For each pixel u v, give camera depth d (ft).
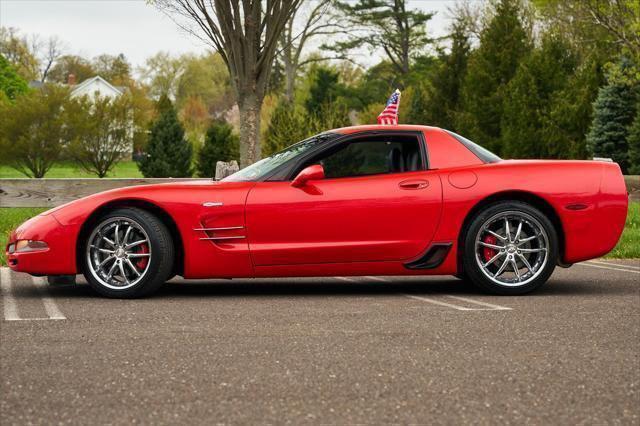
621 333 16.01
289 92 156.66
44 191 35.32
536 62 114.42
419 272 21.53
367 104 180.86
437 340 15.24
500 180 21.49
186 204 20.71
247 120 49.21
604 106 105.19
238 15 47.62
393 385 11.96
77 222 20.61
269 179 21.21
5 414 10.41
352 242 21.02
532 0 128.88
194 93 234.17
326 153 21.40
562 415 10.50
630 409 10.78
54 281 22.72
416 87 142.41
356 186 21.15
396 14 171.01
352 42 167.63
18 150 111.96
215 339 15.24
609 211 21.79
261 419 10.27
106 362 13.29
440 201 21.27
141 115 117.70
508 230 21.43
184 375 12.46
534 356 13.91
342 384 11.98
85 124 112.47
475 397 11.33
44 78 269.44
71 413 10.48
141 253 20.61
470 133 124.06
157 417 10.32
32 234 20.68
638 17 96.27
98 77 267.18
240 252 20.75
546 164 21.99
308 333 15.89
